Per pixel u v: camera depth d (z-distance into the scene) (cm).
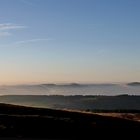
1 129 5006
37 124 5403
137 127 6116
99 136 5188
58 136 4972
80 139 4919
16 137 4703
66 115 7162
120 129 5759
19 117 5747
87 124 5809
